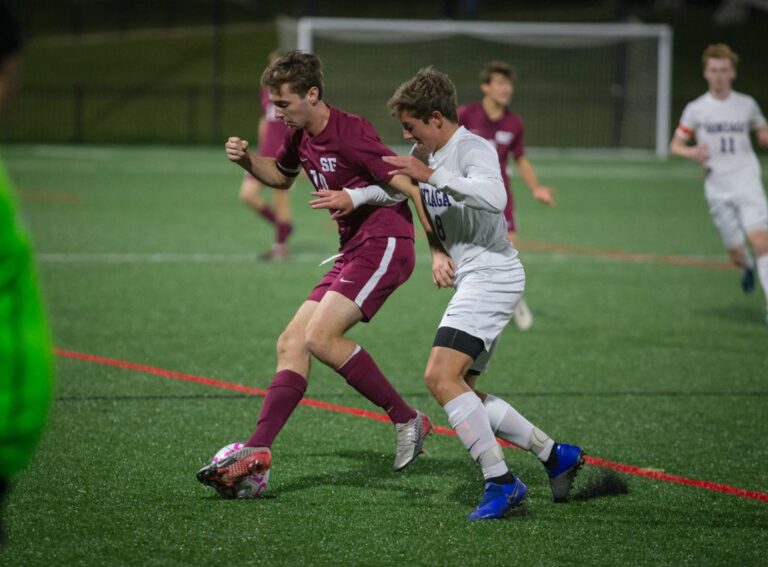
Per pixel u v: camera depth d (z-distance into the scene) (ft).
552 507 53.26
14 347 24.71
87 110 353.51
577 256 144.66
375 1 477.36
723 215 102.12
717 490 56.39
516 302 52.60
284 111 53.21
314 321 54.08
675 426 69.41
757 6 437.99
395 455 60.34
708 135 101.35
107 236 153.17
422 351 90.12
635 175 253.24
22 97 359.87
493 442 50.90
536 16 448.24
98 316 100.83
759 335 98.22
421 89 50.47
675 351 91.50
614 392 78.02
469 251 52.80
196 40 433.07
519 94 359.25
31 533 47.85
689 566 45.73
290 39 317.01
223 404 72.28
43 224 162.71
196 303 108.17
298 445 63.31
